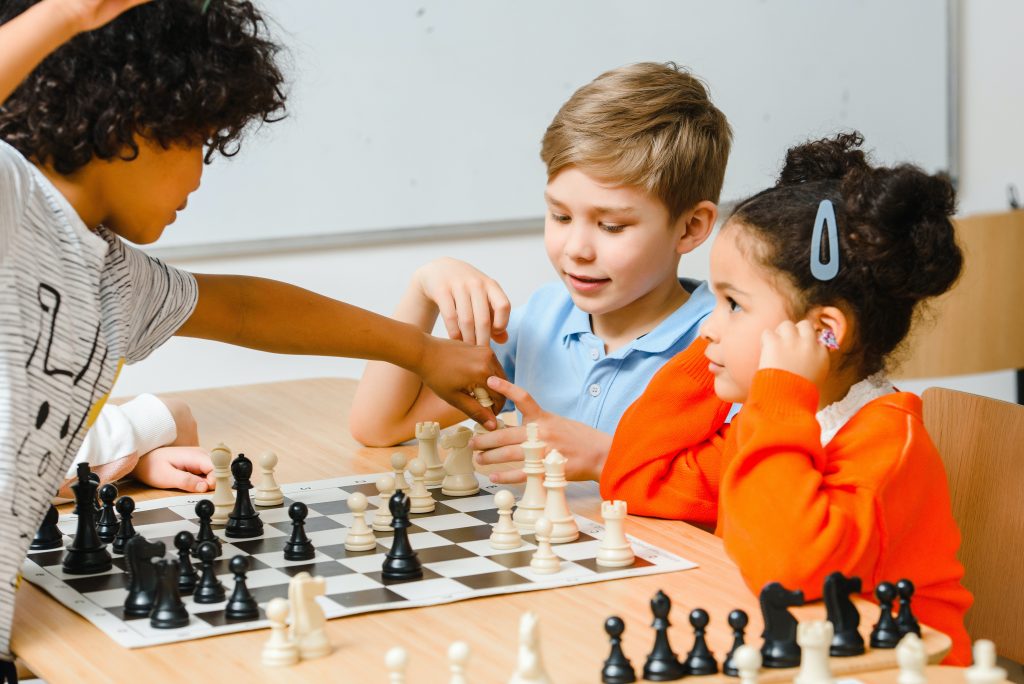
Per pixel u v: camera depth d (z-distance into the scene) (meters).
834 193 1.21
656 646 0.92
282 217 2.92
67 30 0.94
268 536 1.28
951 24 3.51
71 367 1.12
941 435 1.50
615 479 1.39
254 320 1.45
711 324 1.26
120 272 1.22
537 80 3.12
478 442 1.49
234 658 0.96
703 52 3.28
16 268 1.06
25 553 1.09
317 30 2.89
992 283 2.78
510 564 1.18
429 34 2.99
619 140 1.56
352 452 1.67
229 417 1.87
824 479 1.14
